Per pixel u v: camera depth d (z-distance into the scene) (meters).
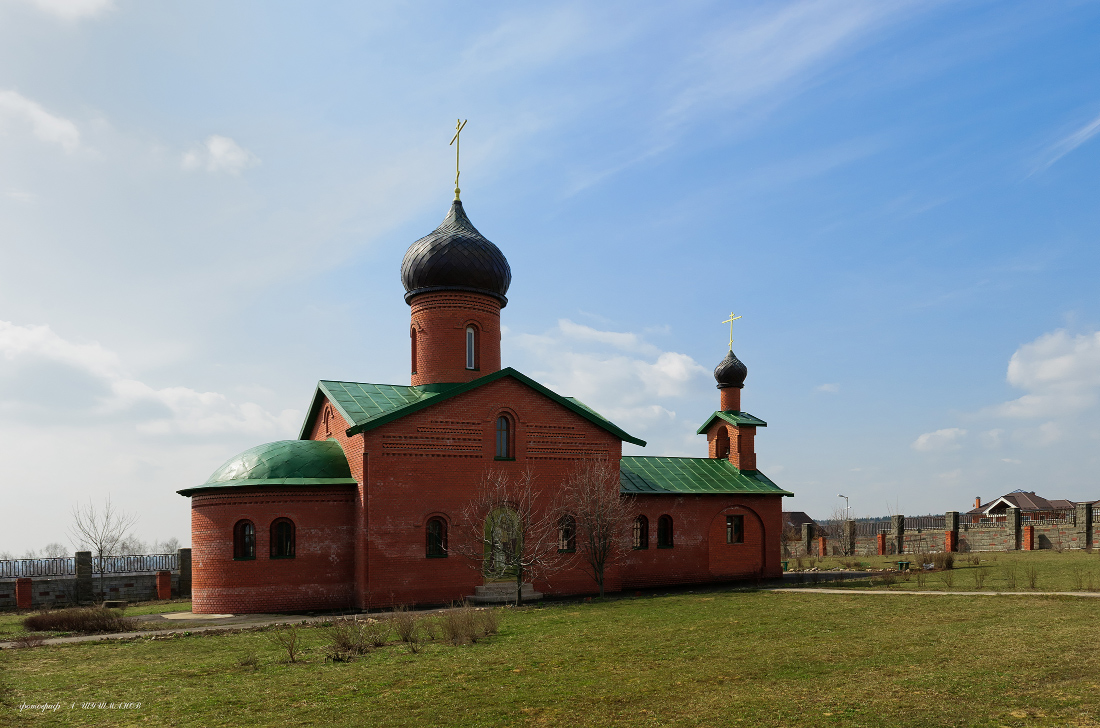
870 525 55.78
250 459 26.16
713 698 11.34
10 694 12.76
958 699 10.78
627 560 31.61
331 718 10.83
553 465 28.64
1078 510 41.81
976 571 31.22
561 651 15.62
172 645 18.00
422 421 26.28
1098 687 11.11
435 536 26.27
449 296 29.81
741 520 35.22
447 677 13.27
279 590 24.97
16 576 32.25
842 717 10.12
